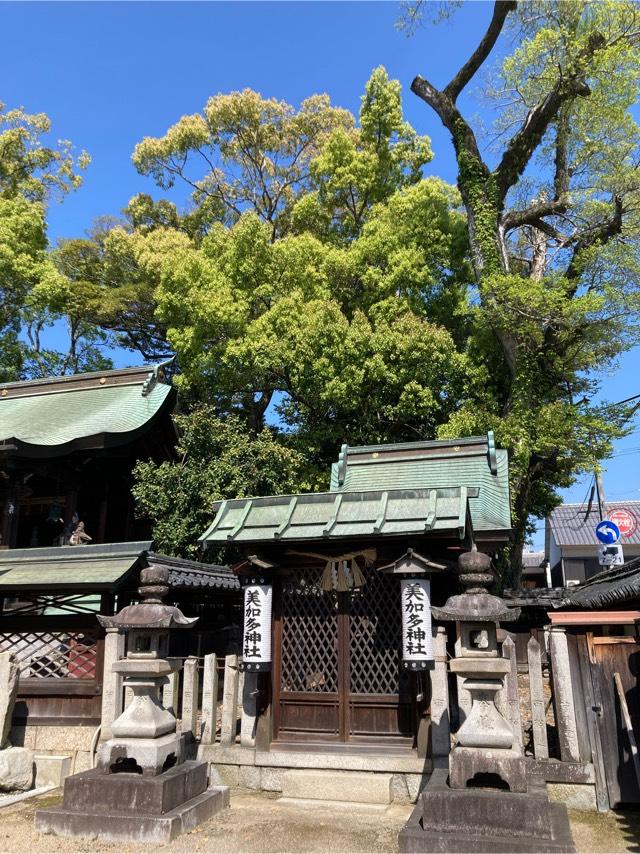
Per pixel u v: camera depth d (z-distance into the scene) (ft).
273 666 25.48
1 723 26.05
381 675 24.27
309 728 24.59
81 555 30.63
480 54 65.72
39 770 26.02
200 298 61.46
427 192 68.33
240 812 21.20
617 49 53.21
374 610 24.89
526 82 59.72
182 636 37.73
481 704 17.93
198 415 49.93
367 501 24.72
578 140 59.47
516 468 49.96
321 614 25.66
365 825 19.77
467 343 62.54
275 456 48.78
